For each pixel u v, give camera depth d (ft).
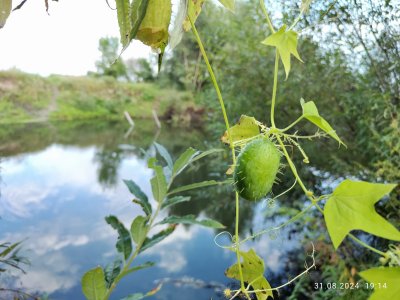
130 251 3.76
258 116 13.42
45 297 7.31
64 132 45.27
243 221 14.96
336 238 1.69
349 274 7.66
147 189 21.01
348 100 9.85
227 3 2.31
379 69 8.38
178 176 20.58
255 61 13.29
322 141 12.16
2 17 1.71
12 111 55.26
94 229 15.96
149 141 37.09
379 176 8.55
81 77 70.03
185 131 45.62
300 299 9.52
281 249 11.85
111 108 66.49
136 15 1.71
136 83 74.74
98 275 2.99
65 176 23.85
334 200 1.76
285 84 11.63
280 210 11.41
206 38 15.16
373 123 8.76
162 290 11.77
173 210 16.93
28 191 20.56
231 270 2.46
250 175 2.17
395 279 1.49
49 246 14.40
